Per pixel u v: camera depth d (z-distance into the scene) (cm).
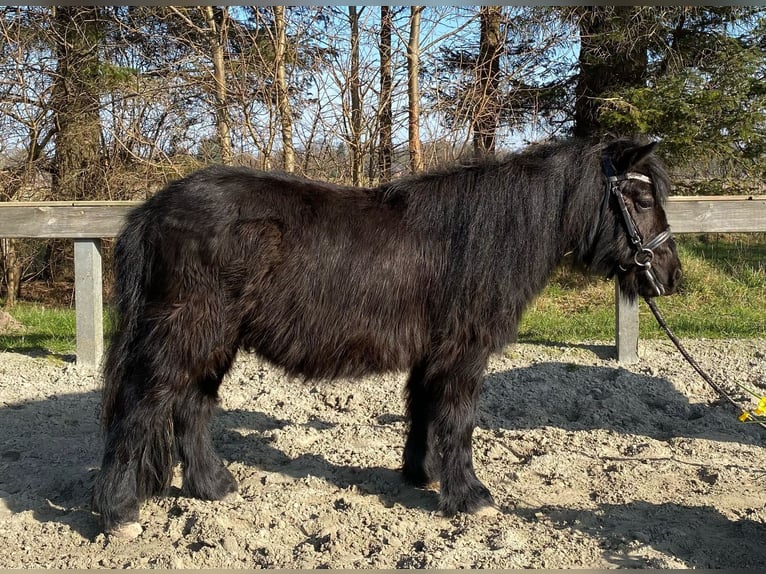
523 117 1127
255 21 981
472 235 346
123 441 330
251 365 654
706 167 1117
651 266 371
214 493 374
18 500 372
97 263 629
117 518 331
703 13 1121
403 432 484
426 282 350
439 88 949
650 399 546
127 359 335
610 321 800
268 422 513
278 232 337
